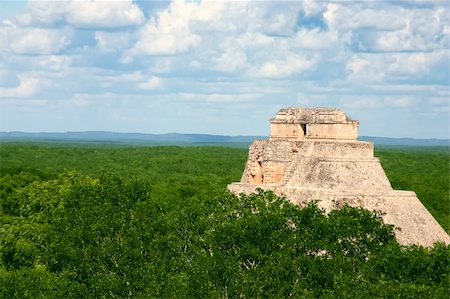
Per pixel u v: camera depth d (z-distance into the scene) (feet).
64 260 231.91
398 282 183.11
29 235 294.87
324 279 190.08
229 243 200.34
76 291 210.18
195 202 243.40
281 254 192.34
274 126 244.83
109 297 208.13
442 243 203.21
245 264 199.31
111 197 258.78
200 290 191.83
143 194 266.57
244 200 213.66
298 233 198.80
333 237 197.77
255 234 199.41
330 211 212.84
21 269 258.98
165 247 215.92
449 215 425.69
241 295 190.08
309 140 236.22
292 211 204.03
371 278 187.21
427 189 545.85
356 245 198.80
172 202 365.40
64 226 240.94
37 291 219.20
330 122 234.38
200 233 216.95
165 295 195.42
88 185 276.41
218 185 551.18
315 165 227.40
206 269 193.98
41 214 315.58
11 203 374.84
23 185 439.63
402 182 580.71
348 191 221.46
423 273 189.98
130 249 216.74
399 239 215.92
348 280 181.57
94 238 228.02
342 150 229.86
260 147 243.60
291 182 229.04
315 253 200.13
